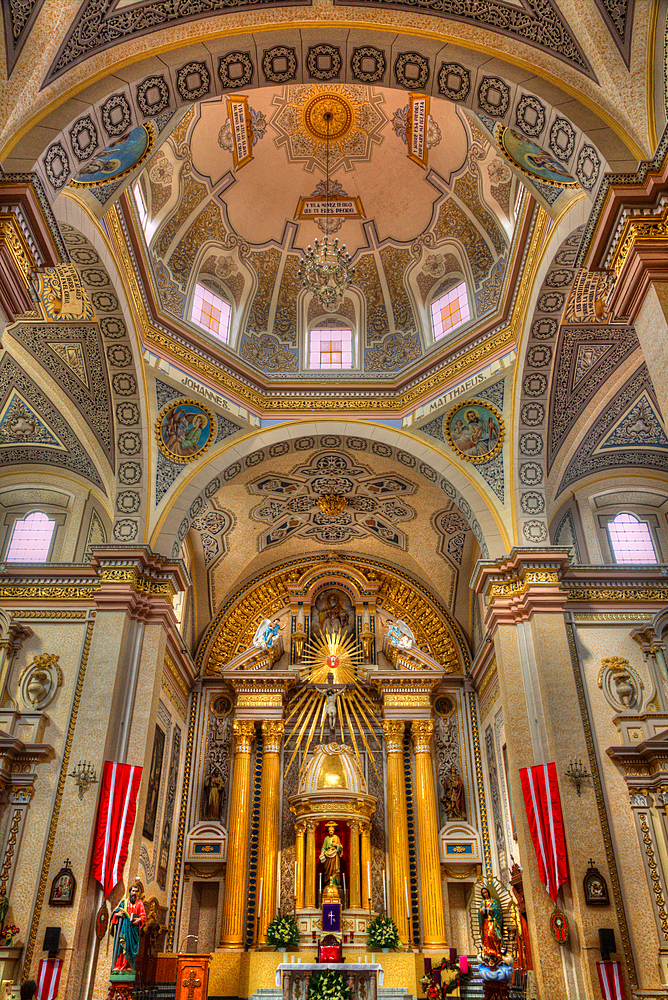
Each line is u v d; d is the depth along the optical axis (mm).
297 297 18359
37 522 16234
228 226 17375
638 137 8617
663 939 11828
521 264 14219
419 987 16078
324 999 13250
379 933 16453
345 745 19203
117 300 13414
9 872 12352
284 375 17359
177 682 18297
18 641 14391
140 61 9375
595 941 11586
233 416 16453
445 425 16297
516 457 15250
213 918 18109
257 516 19750
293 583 21359
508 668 14062
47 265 8703
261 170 17156
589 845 12227
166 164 15391
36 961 11641
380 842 18797
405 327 18047
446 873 18250
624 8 8562
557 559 14391
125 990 11297
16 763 13188
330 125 16797
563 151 9430
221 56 9781
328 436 16938
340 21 9547
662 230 8039
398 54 9914
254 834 18641
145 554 14586
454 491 16062
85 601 14766
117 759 13445
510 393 15367
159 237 16000
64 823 12602
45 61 8562
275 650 20297
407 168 17094
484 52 9453
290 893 18266
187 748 19469
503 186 15516
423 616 21109
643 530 16469
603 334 14039
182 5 9094
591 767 13211
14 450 15930
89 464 15898
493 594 14609
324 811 17984
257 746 19734
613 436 15688
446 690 20312
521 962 13180
